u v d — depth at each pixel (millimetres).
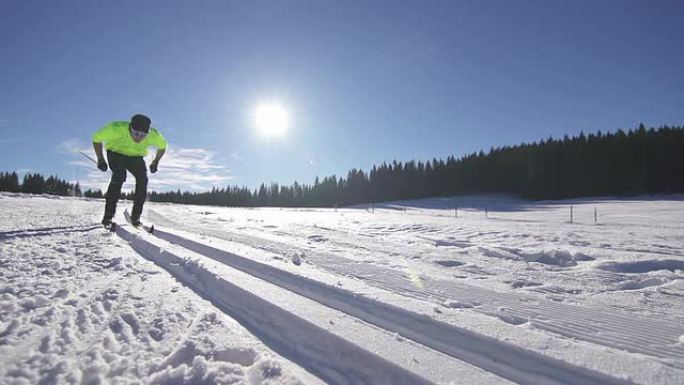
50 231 6203
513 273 3766
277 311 2363
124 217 9648
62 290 2758
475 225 10953
